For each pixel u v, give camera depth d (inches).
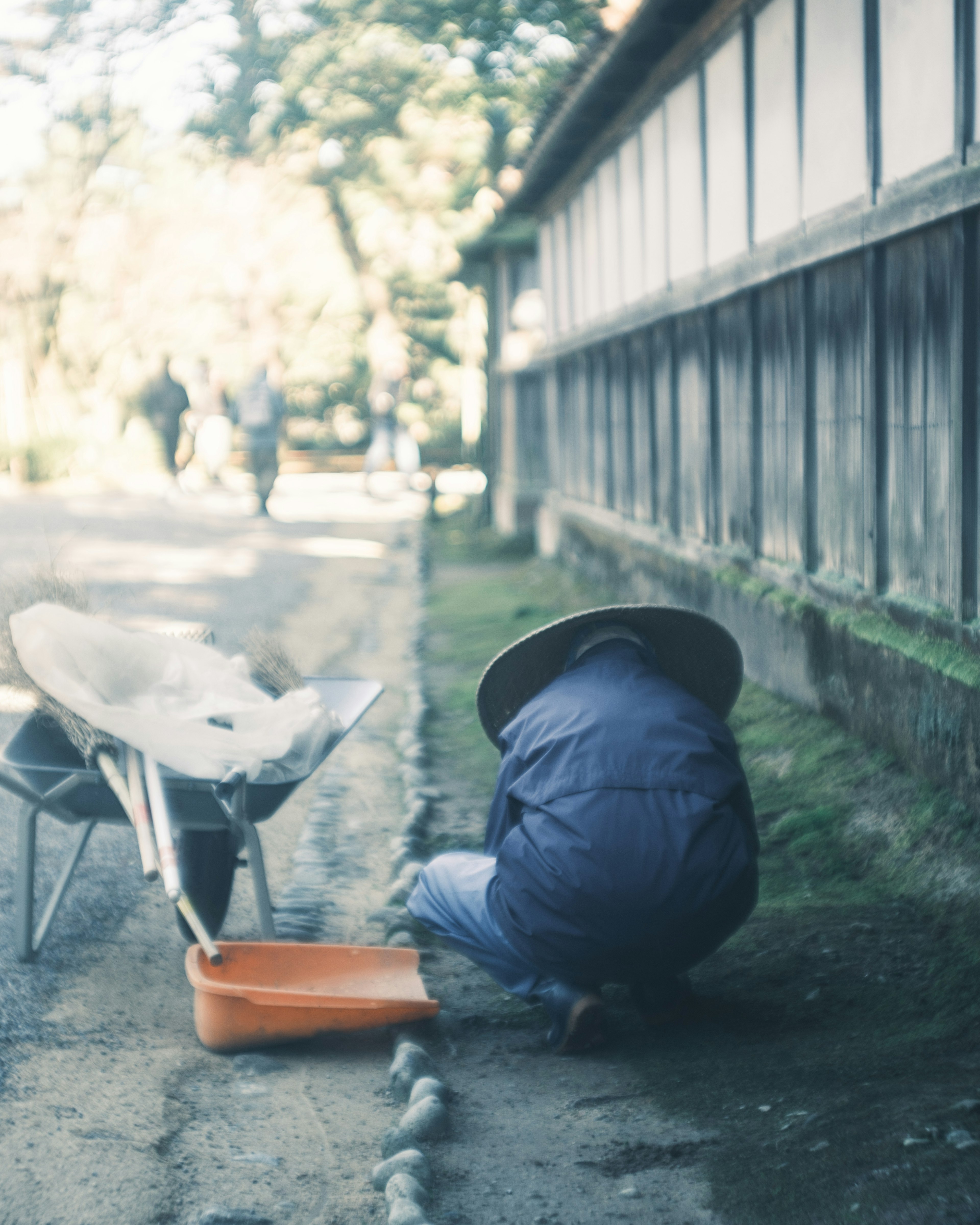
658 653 142.2
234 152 1122.7
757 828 189.3
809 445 234.7
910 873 165.2
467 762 253.1
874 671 200.2
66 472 1063.0
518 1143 111.0
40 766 141.5
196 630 177.2
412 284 1312.7
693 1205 98.2
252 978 138.6
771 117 247.9
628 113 366.9
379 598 462.9
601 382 426.0
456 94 971.9
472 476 1055.6
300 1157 110.6
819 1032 129.3
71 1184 103.7
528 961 126.0
